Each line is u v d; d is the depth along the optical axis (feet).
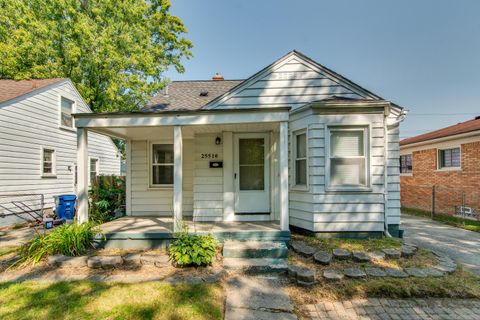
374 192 17.15
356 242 16.12
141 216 22.70
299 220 18.62
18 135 27.02
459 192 30.27
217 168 20.66
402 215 32.68
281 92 21.44
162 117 16.38
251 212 20.06
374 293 10.98
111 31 45.50
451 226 25.31
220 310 9.70
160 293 10.72
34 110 29.22
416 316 9.61
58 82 33.19
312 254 14.14
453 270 12.69
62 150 33.78
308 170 17.78
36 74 42.04
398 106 19.53
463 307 10.17
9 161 25.89
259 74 21.54
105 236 15.93
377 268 12.75
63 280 11.93
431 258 14.20
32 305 9.78
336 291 11.14
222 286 11.66
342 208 17.26
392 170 18.85
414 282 11.44
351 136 17.58
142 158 23.79
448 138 31.12
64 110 34.81
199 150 20.85
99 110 52.26
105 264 13.34
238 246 14.67
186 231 15.81
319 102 17.07
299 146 19.15
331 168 17.54
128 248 16.02
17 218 26.55
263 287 11.67
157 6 52.85
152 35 53.93
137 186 23.71
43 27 41.37
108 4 45.24
